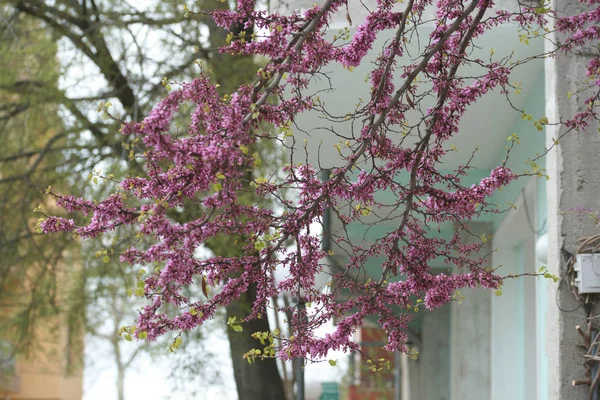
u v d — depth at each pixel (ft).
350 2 20.22
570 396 15.35
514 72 22.30
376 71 13.82
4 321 43.60
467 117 25.67
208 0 35.14
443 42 13.64
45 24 40.29
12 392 79.51
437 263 40.83
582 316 15.46
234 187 11.35
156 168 11.68
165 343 37.63
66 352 46.83
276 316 40.24
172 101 11.05
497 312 34.78
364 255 13.73
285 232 12.73
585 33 14.65
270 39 12.35
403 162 13.73
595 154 15.80
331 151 26.73
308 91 22.88
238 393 38.14
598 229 15.60
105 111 10.90
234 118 11.25
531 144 23.86
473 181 31.37
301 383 27.76
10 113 41.93
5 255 40.88
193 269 11.57
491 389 35.09
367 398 71.92
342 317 13.91
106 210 11.76
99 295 38.96
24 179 40.73
